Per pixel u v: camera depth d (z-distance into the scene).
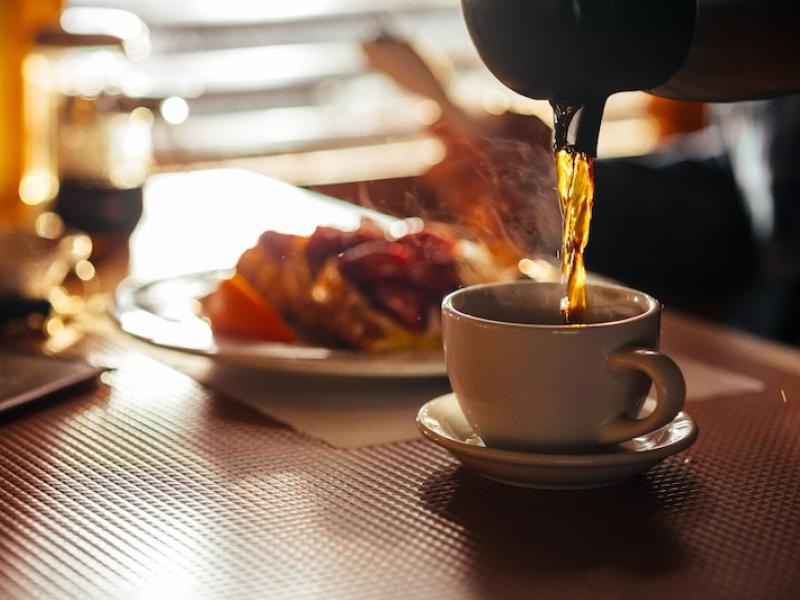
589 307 0.85
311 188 1.76
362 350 1.03
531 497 0.80
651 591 0.70
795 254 1.71
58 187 1.36
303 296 1.04
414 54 1.50
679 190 1.83
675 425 0.84
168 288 1.19
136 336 1.04
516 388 0.80
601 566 0.73
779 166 1.70
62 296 1.16
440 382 1.00
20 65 1.65
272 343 1.03
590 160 0.80
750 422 0.92
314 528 0.77
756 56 0.81
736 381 0.99
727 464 0.85
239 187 1.82
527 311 0.86
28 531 0.77
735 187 1.87
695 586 0.71
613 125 2.55
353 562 0.73
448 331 0.82
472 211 1.19
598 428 0.80
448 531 0.76
